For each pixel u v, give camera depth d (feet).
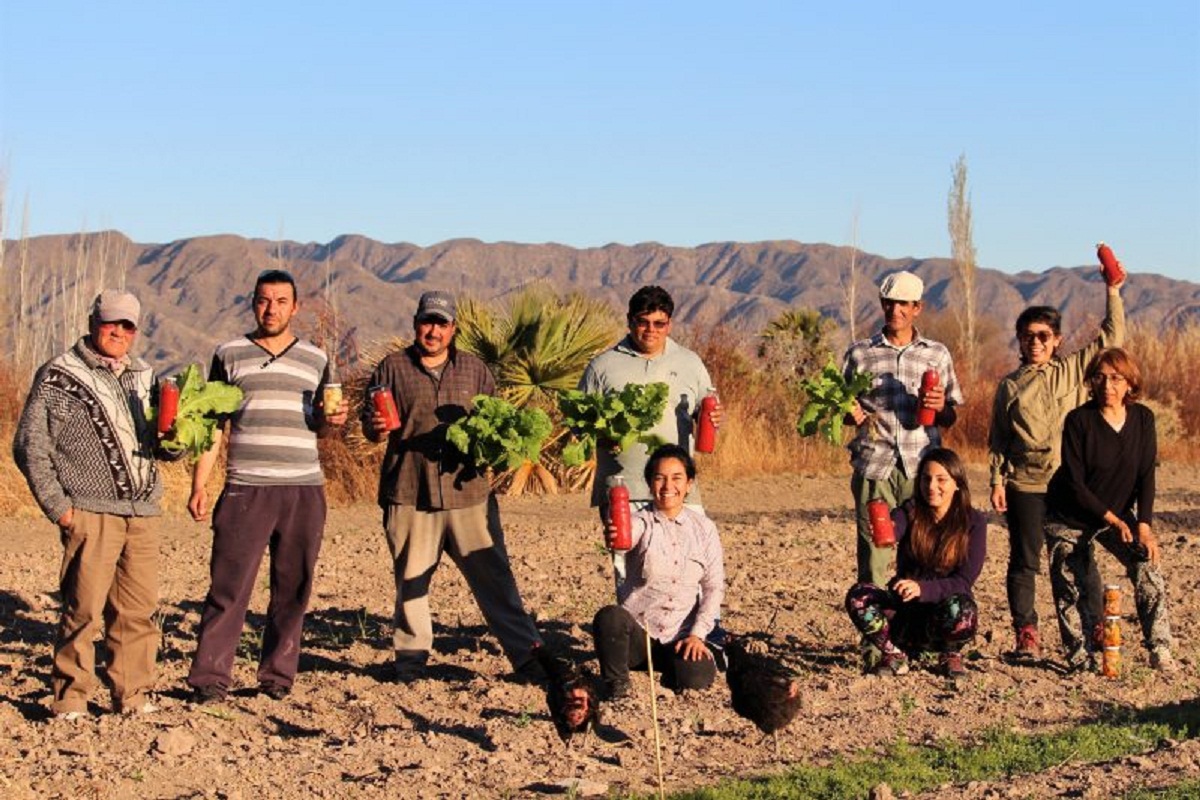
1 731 31.01
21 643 38.34
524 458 33.94
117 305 31.14
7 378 67.46
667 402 33.71
